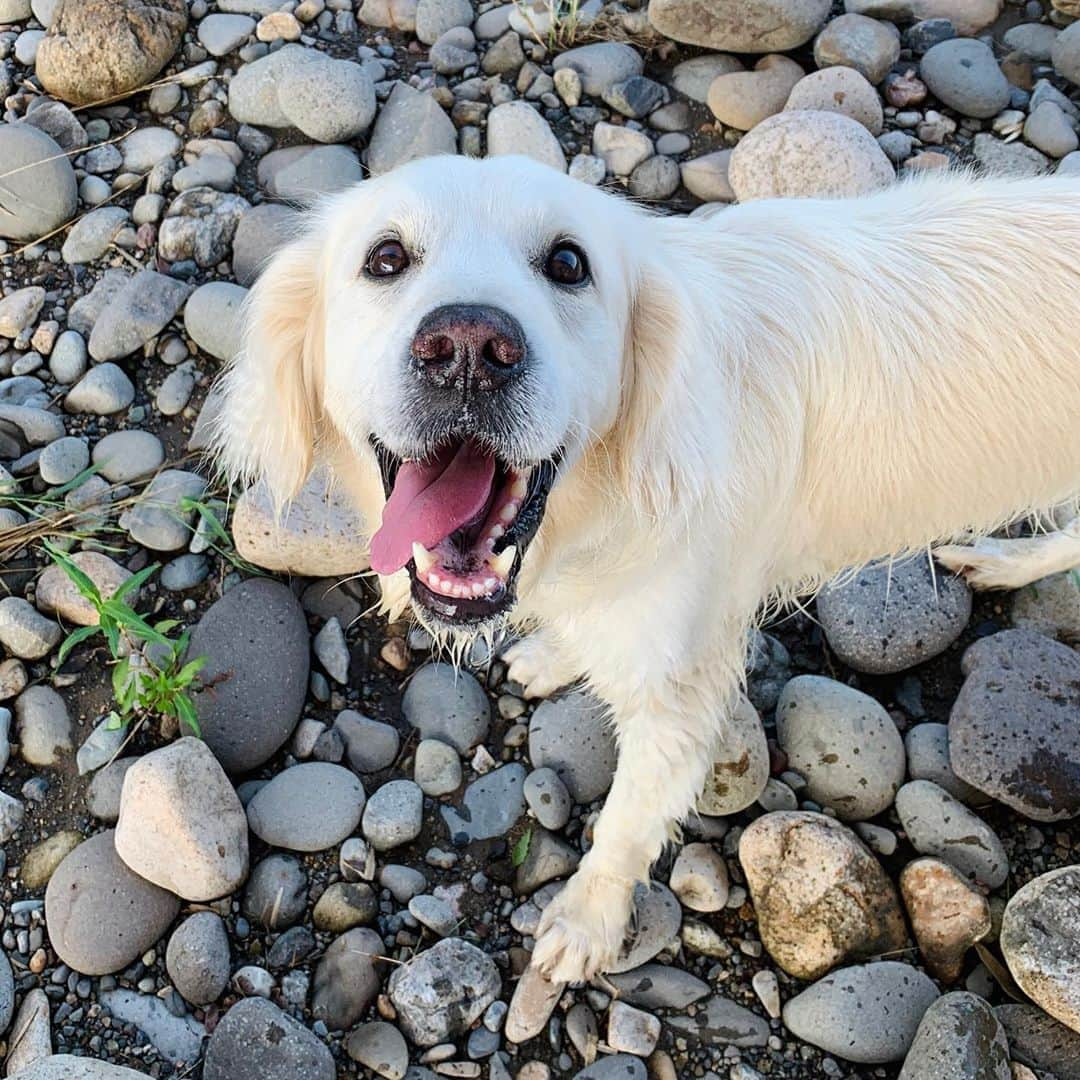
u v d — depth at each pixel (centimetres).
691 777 68
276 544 79
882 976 67
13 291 95
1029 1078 63
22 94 106
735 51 108
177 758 70
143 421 90
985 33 112
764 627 84
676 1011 68
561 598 64
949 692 81
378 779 76
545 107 106
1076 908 65
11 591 82
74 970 68
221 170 100
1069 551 82
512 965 70
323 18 111
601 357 54
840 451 67
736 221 67
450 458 53
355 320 54
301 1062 63
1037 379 66
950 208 68
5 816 73
